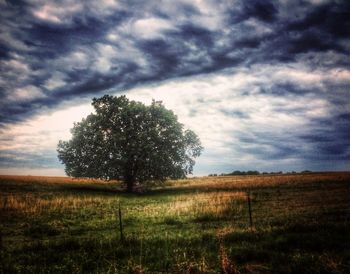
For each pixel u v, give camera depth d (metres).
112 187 56.59
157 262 9.48
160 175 47.31
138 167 46.91
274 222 16.12
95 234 15.50
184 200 29.52
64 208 25.02
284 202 25.45
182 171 48.53
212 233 13.47
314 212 19.22
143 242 12.05
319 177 62.28
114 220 19.22
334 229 12.83
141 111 48.16
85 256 10.49
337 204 22.97
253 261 9.62
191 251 10.46
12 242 14.18
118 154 46.50
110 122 48.91
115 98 49.97
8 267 9.64
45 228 17.02
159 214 20.83
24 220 19.91
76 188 50.38
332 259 8.91
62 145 50.53
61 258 10.60
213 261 9.44
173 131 48.62
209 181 69.50
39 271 9.32
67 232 16.38
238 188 43.62
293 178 63.81
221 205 22.89
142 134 46.19
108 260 9.98
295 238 11.41
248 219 18.19
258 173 134.62
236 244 11.38
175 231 15.32
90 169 47.84
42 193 39.75
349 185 40.22
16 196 34.59
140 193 44.34
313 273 8.27
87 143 48.75
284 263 9.16
